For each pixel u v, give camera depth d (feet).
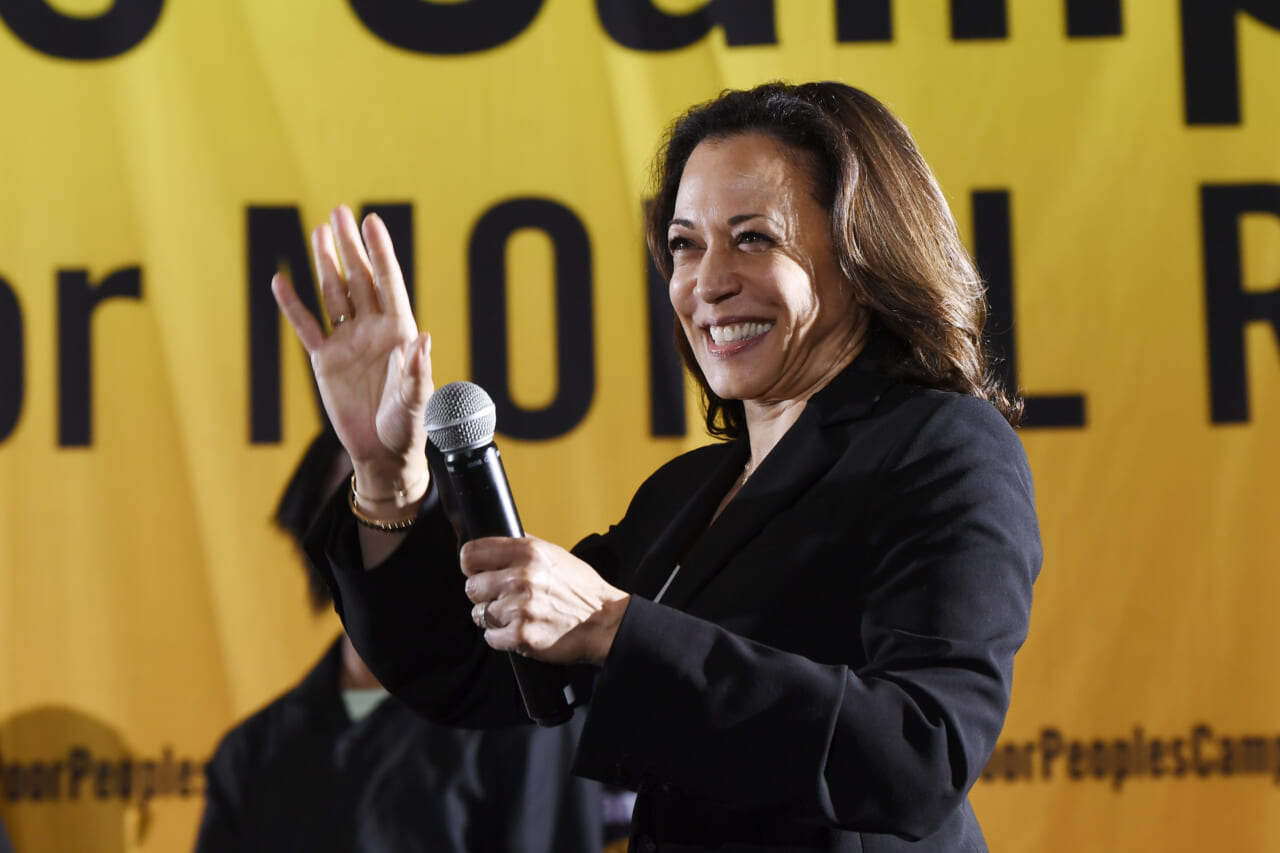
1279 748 37.60
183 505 39.09
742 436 18.31
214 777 33.17
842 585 14.51
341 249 16.81
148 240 39.60
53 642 38.65
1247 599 38.04
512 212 39.91
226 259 39.68
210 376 39.45
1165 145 39.27
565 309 39.81
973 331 16.52
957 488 13.98
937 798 12.26
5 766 38.32
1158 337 38.83
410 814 31.12
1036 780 37.88
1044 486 38.55
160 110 39.83
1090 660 38.04
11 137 39.60
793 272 16.07
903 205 16.21
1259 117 39.34
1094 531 38.37
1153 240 39.06
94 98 39.78
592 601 12.90
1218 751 37.70
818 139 16.37
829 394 15.92
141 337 39.45
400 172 39.96
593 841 31.12
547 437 39.55
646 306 39.81
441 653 17.42
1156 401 38.63
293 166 39.88
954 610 13.17
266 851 31.60
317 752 32.32
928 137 39.50
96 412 39.19
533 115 40.11
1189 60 39.47
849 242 15.93
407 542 16.65
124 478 39.09
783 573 14.67
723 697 12.38
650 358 39.73
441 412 14.07
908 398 15.37
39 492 38.96
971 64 39.65
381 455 16.35
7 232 39.42
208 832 32.68
